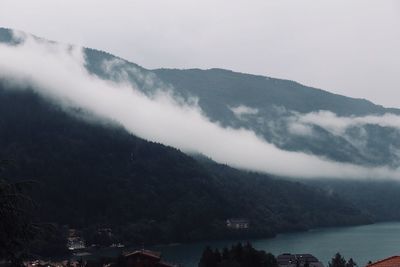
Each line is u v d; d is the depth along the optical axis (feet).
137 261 395.96
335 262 485.56
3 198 79.61
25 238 82.12
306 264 458.50
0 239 80.28
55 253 597.52
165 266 398.01
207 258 391.65
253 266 388.37
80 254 646.74
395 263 168.96
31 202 83.15
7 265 82.99
